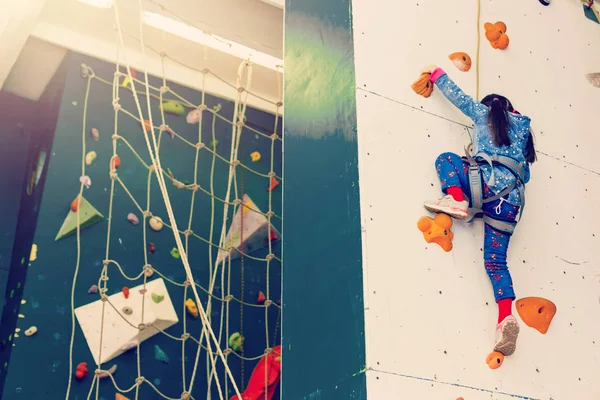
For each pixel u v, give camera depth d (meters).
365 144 3.37
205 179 5.35
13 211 5.12
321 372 3.12
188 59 5.57
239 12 5.39
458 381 3.11
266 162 5.69
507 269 3.40
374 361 2.95
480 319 3.30
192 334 4.80
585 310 3.64
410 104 3.61
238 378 4.85
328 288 3.25
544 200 3.82
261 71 5.69
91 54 5.23
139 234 4.90
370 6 3.76
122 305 4.62
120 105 5.16
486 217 3.45
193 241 5.10
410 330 3.09
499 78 4.00
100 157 4.97
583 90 4.34
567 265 3.71
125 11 5.09
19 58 5.11
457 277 3.33
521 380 3.28
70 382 4.28
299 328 3.33
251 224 5.38
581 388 3.42
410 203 3.36
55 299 4.45
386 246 3.20
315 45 3.92
